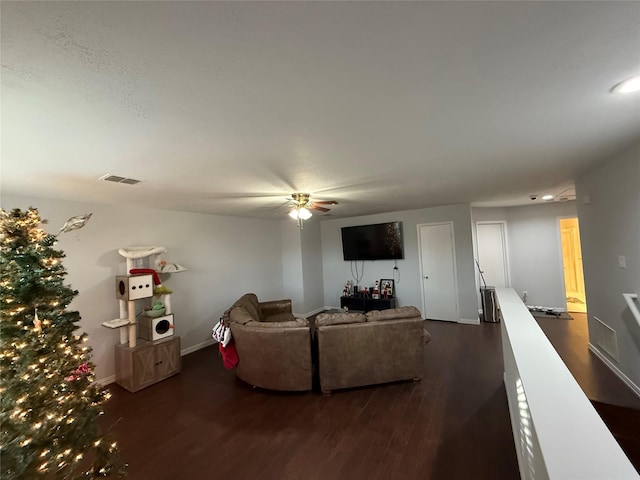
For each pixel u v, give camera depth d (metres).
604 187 2.92
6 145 1.73
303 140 1.87
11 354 1.60
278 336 3.00
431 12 0.88
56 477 1.57
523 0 0.85
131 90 1.23
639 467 1.89
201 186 2.93
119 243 3.74
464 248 5.35
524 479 1.55
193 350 4.55
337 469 1.97
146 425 2.57
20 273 1.68
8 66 1.02
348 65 1.12
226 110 1.44
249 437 2.36
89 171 2.28
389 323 3.08
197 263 4.70
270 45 0.99
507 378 2.76
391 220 6.02
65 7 0.80
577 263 6.79
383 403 2.79
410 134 1.86
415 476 1.88
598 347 3.46
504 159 2.53
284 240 6.41
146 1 0.79
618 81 1.32
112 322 3.33
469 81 1.28
